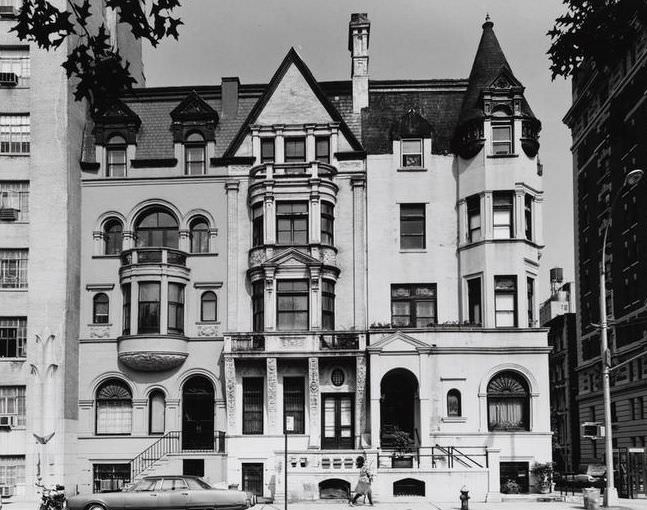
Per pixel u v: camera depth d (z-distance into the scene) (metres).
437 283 46.53
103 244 48.09
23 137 47.19
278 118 48.19
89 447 45.97
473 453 42.75
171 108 50.47
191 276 47.31
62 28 15.25
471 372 43.75
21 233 46.38
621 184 62.47
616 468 51.22
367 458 38.69
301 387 44.97
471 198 46.56
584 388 73.88
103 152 48.69
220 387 46.03
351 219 47.28
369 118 49.25
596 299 70.12
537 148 46.91
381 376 42.94
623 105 17.72
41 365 44.78
